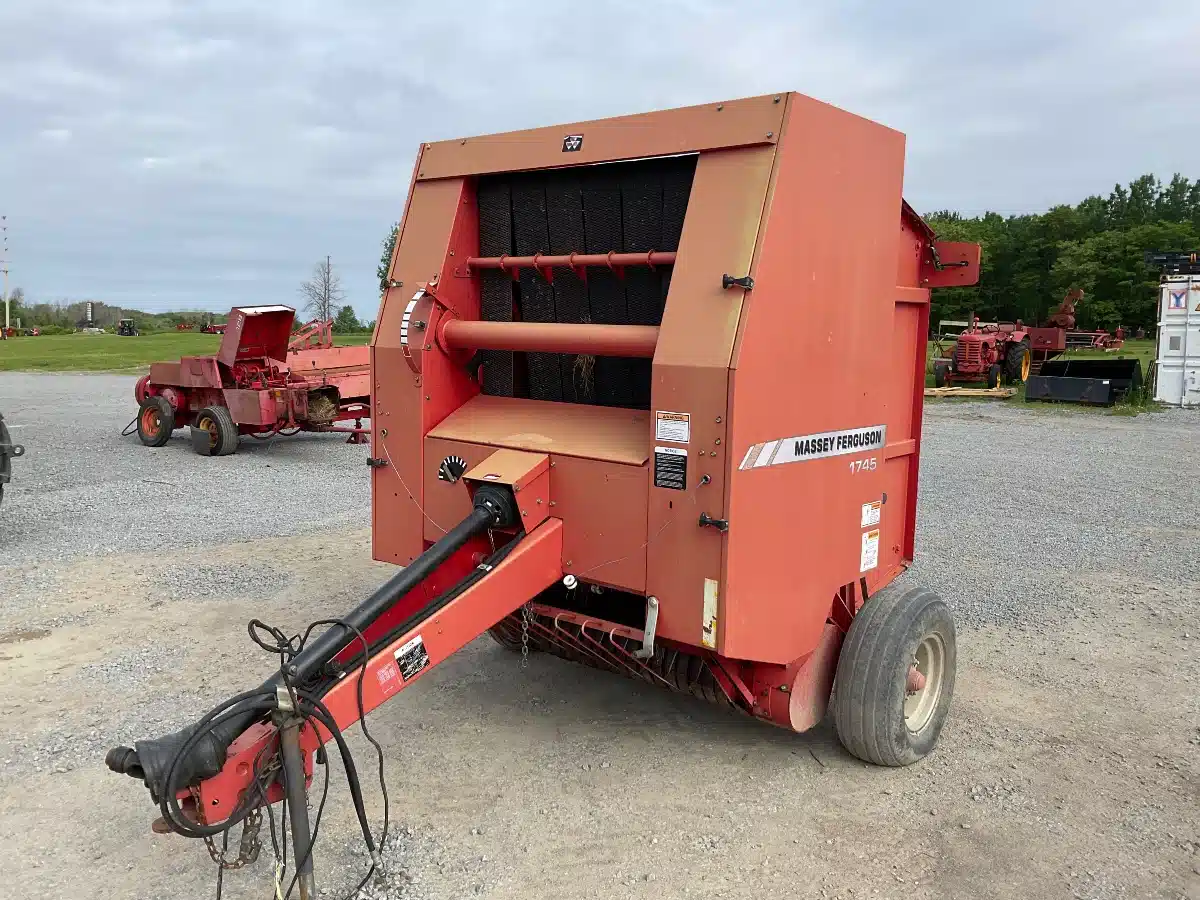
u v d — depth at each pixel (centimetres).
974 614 630
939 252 457
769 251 323
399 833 352
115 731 436
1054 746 436
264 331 1348
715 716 461
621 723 452
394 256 430
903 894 319
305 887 273
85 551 761
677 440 330
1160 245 6725
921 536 854
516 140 400
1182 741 443
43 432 1552
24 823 359
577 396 415
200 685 490
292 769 270
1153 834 360
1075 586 698
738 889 320
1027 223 7831
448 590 338
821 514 375
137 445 1410
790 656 364
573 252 401
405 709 467
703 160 345
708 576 329
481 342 398
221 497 1009
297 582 682
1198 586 700
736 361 313
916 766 412
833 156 354
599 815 368
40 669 510
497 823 361
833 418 374
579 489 364
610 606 420
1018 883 327
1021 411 1981
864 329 388
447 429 408
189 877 325
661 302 378
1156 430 1656
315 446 1430
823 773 404
